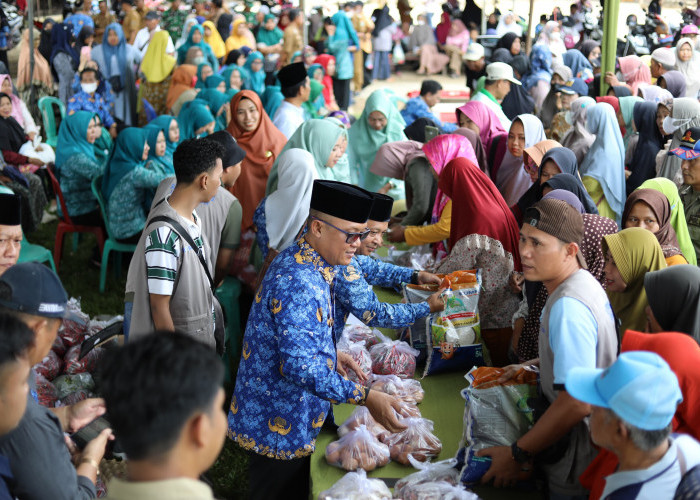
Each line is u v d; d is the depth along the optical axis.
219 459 4.02
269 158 5.73
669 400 1.79
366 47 15.71
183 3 14.61
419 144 5.68
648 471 1.87
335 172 5.85
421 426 3.02
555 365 2.32
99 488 2.94
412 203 5.00
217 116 8.16
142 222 5.93
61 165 6.58
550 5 21.31
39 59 10.39
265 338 2.66
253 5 15.46
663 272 2.70
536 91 9.51
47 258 5.59
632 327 3.28
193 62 10.27
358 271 3.18
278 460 2.76
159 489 1.36
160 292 3.23
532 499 2.63
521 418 2.67
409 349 3.61
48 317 2.11
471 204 3.70
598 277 3.46
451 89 15.52
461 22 17.05
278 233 4.21
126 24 13.45
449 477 2.71
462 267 3.71
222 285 4.93
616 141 5.15
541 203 2.52
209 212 4.25
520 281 3.73
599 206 5.16
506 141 5.75
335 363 2.73
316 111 9.28
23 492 2.01
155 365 1.38
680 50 9.00
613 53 7.54
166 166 6.13
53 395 3.76
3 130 7.04
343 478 2.71
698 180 4.41
